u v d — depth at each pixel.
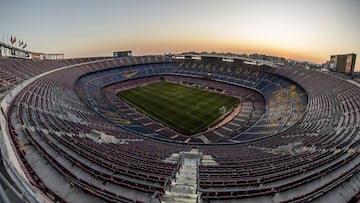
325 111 34.50
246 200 11.63
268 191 12.32
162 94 62.41
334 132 25.64
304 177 14.02
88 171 13.02
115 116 42.91
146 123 42.22
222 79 76.12
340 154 18.00
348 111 31.39
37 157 13.02
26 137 15.88
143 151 23.28
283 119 39.78
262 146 27.33
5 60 56.59
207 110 49.88
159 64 95.75
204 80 78.50
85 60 85.56
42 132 18.53
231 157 22.88
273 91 59.62
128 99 57.09
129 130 36.59
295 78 60.09
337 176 13.89
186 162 19.69
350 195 11.78
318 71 60.91
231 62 85.12
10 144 11.71
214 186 13.30
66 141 18.52
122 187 11.98
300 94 51.19
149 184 13.09
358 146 19.45
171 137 36.88
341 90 42.91
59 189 10.58
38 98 32.16
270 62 78.75
